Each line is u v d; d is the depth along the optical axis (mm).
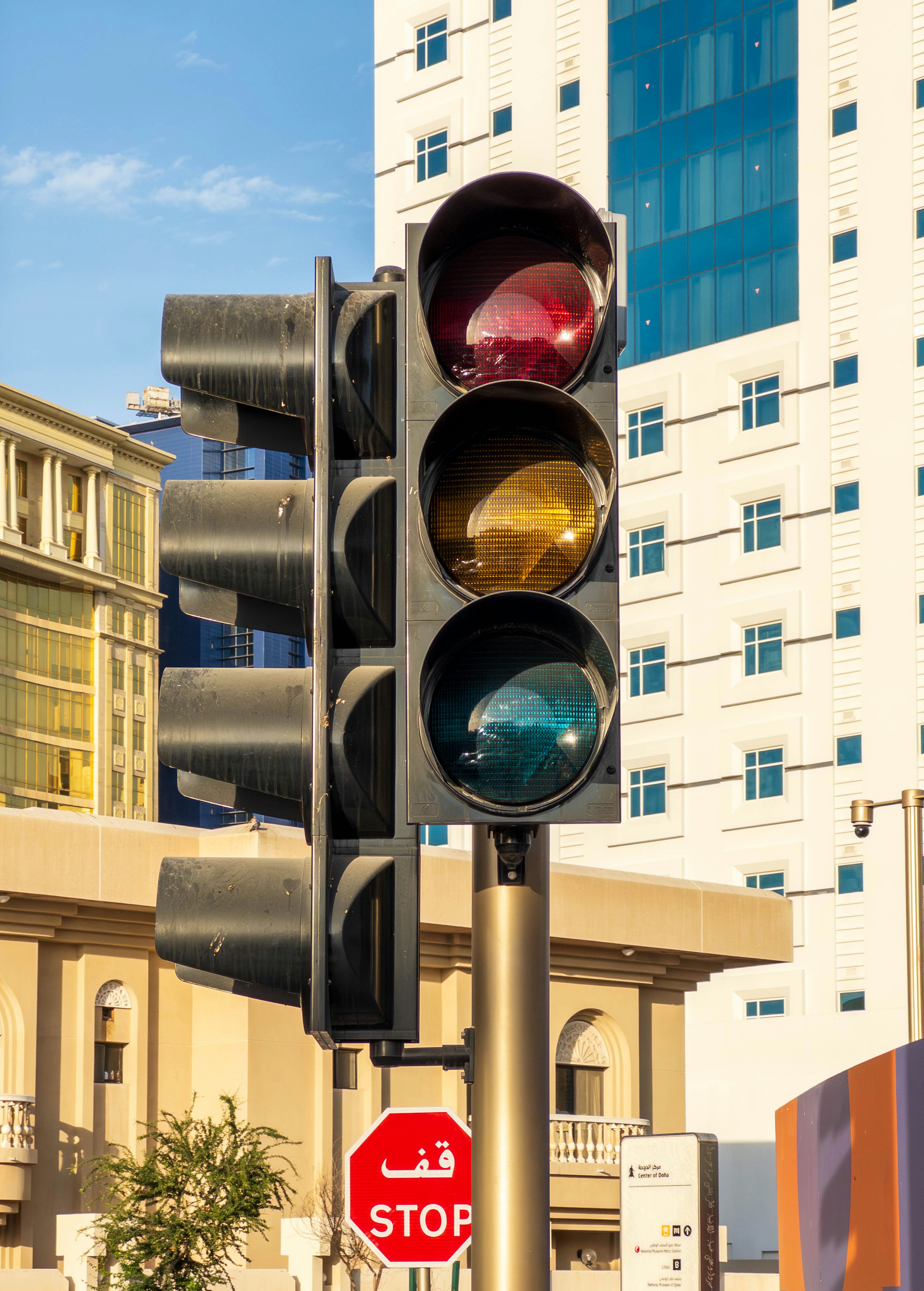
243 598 4879
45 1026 37531
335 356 4570
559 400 4355
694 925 45531
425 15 90312
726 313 78062
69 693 142625
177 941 4398
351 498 4531
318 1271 35594
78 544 145375
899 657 70188
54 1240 36594
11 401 138750
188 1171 31953
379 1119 5434
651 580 78625
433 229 4578
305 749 4531
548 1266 4457
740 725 74500
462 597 4379
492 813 4238
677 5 81438
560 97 85000
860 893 69312
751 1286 43969
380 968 4305
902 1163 10102
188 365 4645
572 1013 43906
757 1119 63750
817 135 76062
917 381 71688
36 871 36594
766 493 75438
